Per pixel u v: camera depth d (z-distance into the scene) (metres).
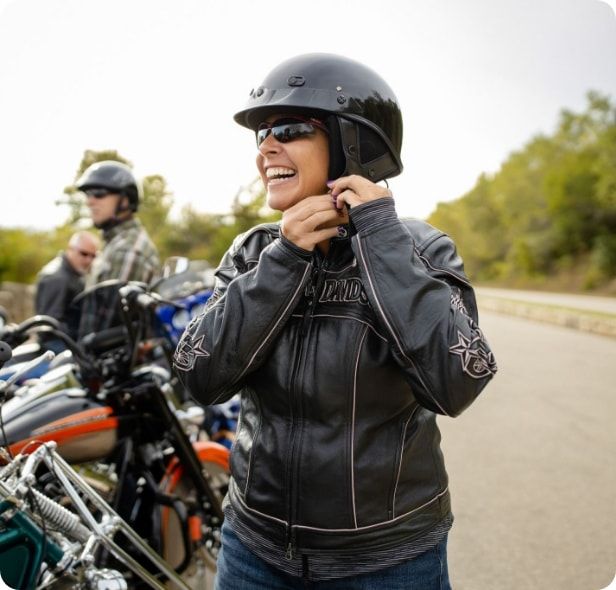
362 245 1.13
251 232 1.37
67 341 1.89
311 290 1.21
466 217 47.19
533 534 2.77
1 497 1.31
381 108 1.24
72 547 1.44
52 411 1.85
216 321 1.22
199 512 2.10
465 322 1.10
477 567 2.50
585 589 2.33
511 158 43.31
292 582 1.22
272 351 1.20
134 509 2.02
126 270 3.22
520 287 35.44
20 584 1.37
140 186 3.43
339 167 1.22
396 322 1.08
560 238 34.19
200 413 2.35
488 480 3.38
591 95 34.12
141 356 2.06
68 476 1.54
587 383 5.77
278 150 1.24
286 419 1.18
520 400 5.10
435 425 1.24
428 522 1.19
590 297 21.98
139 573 1.61
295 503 1.15
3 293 9.32
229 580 1.28
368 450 1.13
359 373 1.12
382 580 1.15
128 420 1.98
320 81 1.21
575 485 3.31
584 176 33.31
